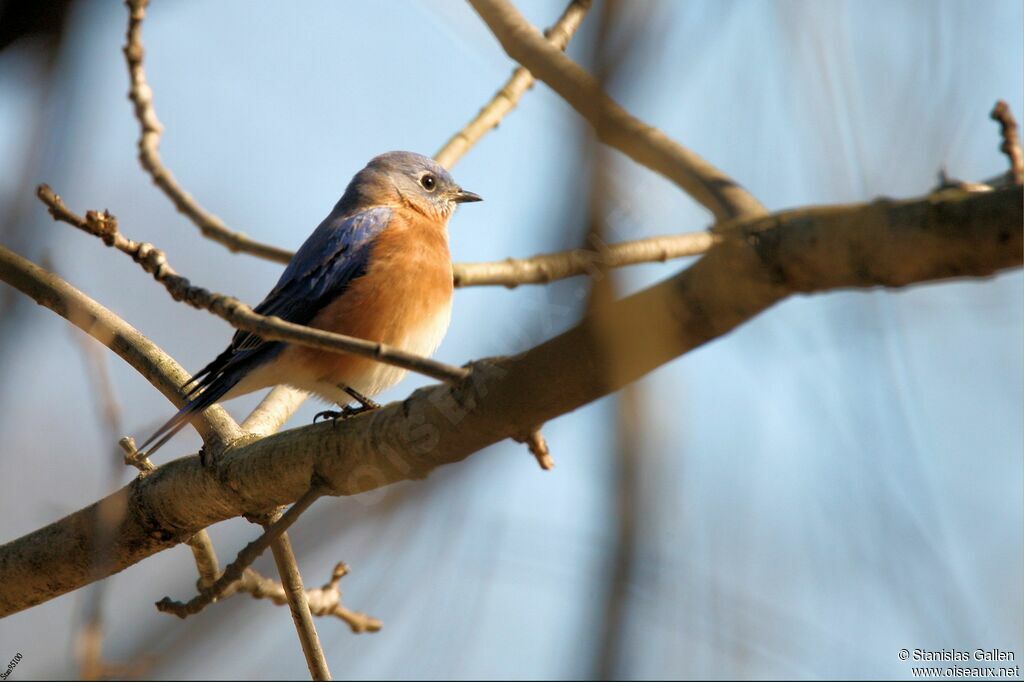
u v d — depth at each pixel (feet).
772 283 19.89
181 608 30.89
